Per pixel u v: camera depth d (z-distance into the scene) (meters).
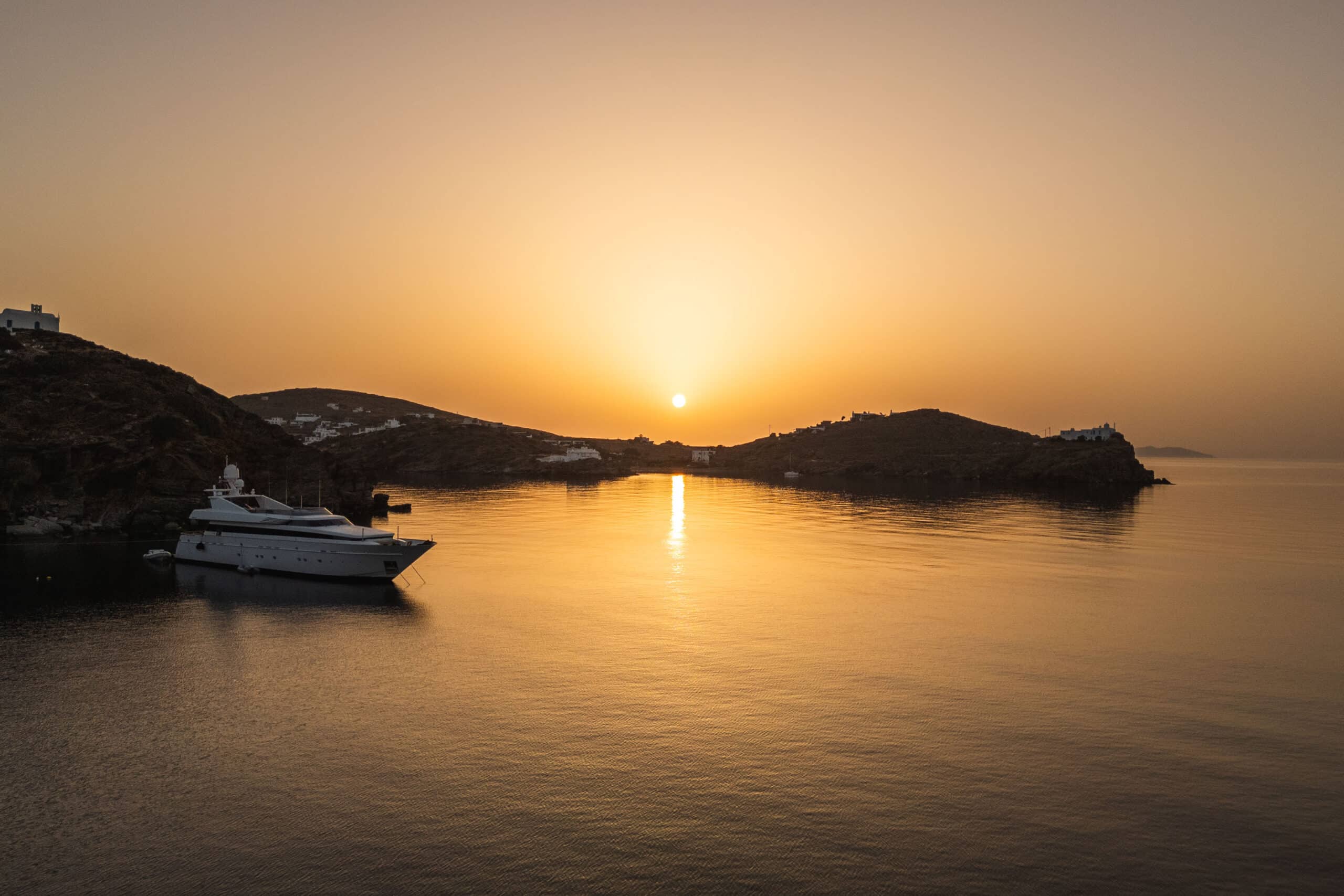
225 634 54.06
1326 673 46.91
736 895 24.41
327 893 24.34
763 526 128.62
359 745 35.06
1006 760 34.09
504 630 55.81
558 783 31.48
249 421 135.25
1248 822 28.94
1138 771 33.12
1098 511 158.75
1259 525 131.62
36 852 26.42
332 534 73.94
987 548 101.94
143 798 30.08
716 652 50.44
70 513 97.62
